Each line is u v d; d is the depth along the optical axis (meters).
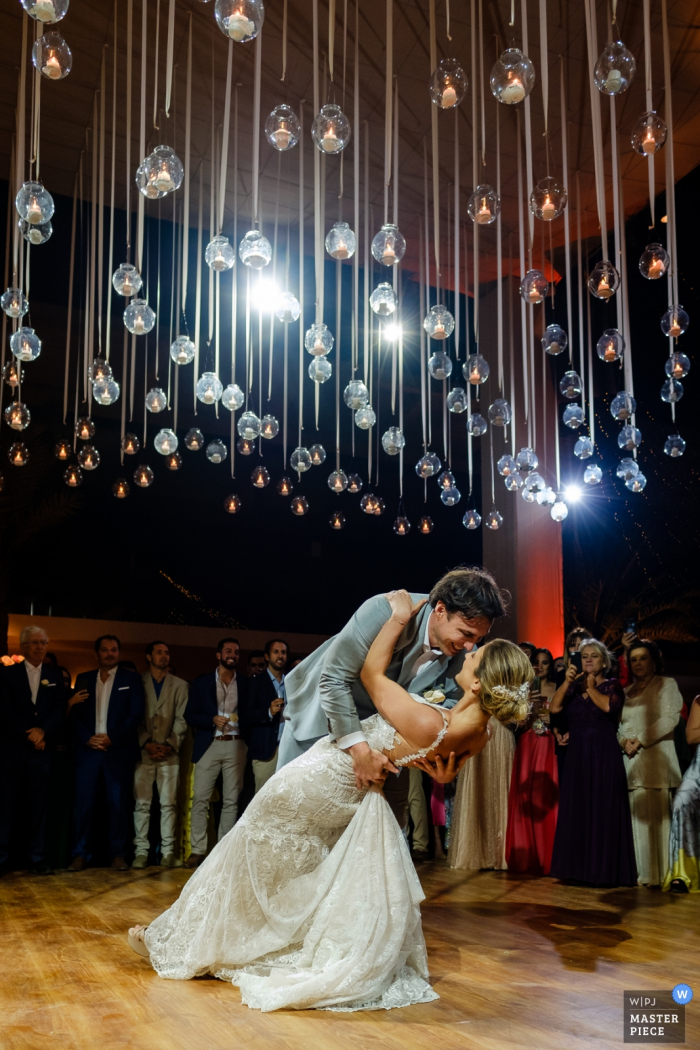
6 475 10.02
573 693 5.48
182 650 15.95
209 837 6.41
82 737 5.78
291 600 16.08
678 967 3.00
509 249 10.15
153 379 11.98
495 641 2.59
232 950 2.66
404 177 8.51
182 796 6.35
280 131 3.12
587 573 12.19
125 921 3.85
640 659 5.39
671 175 5.28
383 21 6.56
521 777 5.79
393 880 2.57
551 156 8.25
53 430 12.67
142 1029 2.21
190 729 6.39
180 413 13.22
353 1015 2.37
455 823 5.88
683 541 11.53
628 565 12.11
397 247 3.67
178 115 7.51
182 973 2.73
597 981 2.79
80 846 5.68
